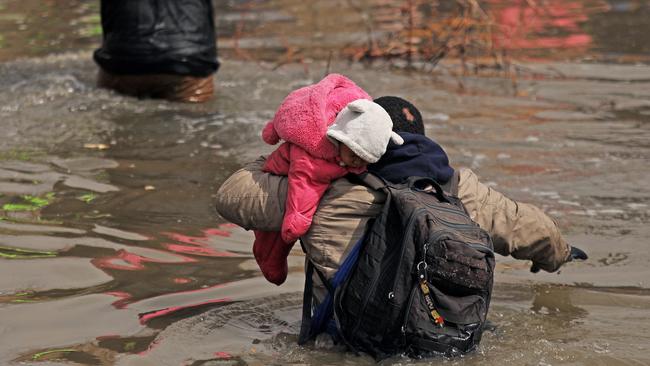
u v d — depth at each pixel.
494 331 7.76
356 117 6.88
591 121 14.99
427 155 7.30
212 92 16.17
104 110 15.08
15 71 18.08
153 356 7.33
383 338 6.89
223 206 7.41
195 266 9.30
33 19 24.88
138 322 7.99
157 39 15.50
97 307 8.29
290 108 7.09
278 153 7.36
